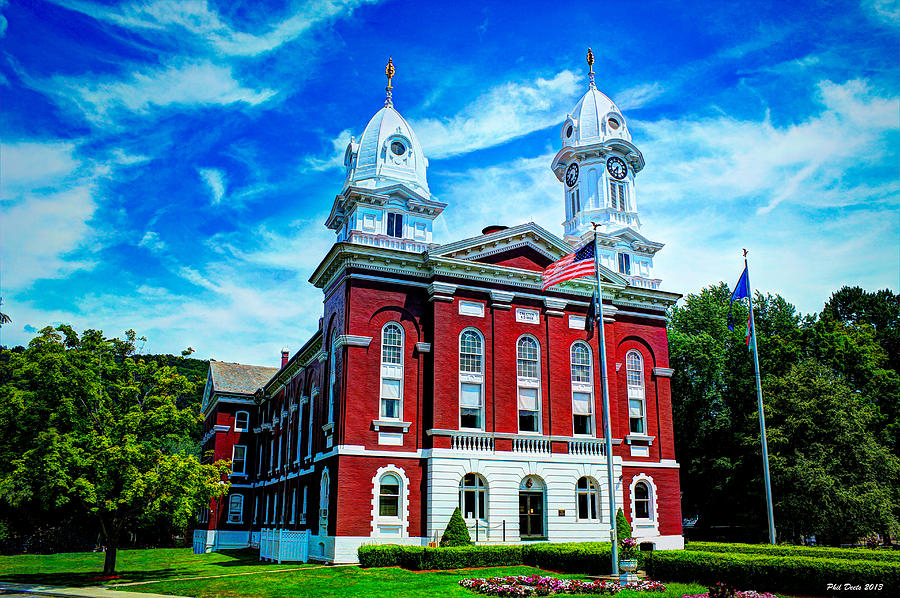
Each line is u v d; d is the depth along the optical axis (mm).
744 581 22547
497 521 35219
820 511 41375
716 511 54938
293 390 51688
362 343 35438
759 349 53906
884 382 53000
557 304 40281
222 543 60750
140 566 40281
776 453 44969
